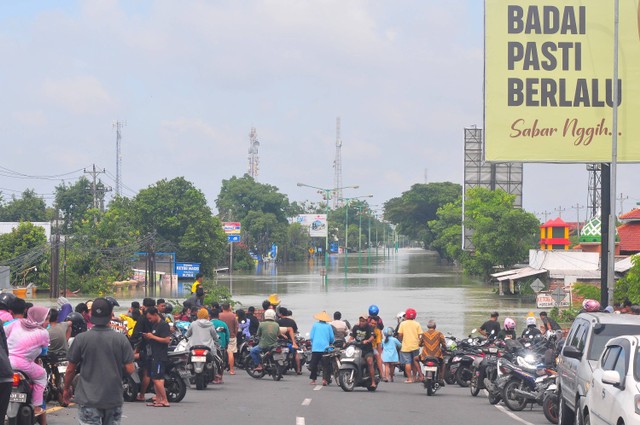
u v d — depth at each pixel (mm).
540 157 33062
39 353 13125
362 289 89812
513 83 33125
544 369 19844
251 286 95312
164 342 18812
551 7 33125
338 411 18797
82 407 10742
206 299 60406
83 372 10766
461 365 26344
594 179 97688
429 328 23750
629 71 33094
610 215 32719
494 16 33188
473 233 121438
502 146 33094
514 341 20844
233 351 27797
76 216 151500
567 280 77250
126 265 97250
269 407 19219
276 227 198750
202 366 22359
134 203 120812
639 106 33094
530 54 33125
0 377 11055
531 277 83062
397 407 20000
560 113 33094
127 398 19891
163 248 115812
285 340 27312
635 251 77625
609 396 12664
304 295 79500
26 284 86625
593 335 15578
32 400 13047
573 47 33125
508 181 127188
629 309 25641
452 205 184750
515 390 19891
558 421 17688
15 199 151375
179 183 119750
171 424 16094
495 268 107812
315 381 25375
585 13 33125
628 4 33156
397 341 27188
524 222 104438
